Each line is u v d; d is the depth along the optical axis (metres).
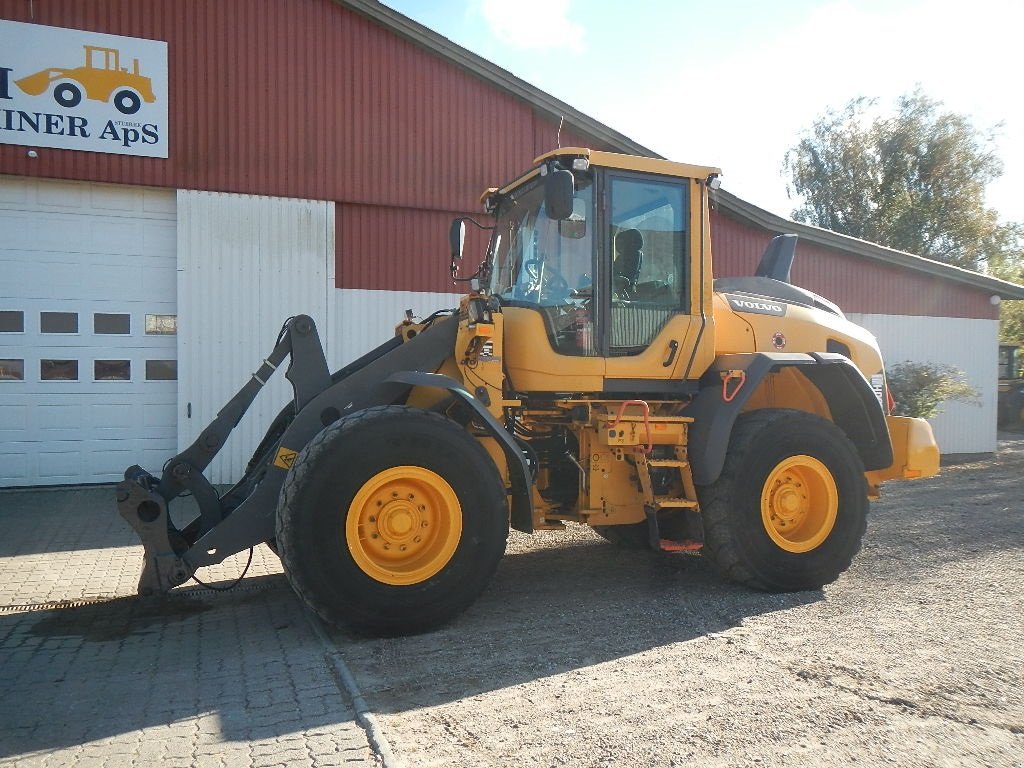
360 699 3.63
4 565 6.39
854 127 34.28
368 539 4.53
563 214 4.76
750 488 5.39
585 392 5.40
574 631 4.68
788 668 4.02
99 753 3.13
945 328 14.66
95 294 9.91
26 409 9.72
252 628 4.80
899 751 3.12
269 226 10.34
